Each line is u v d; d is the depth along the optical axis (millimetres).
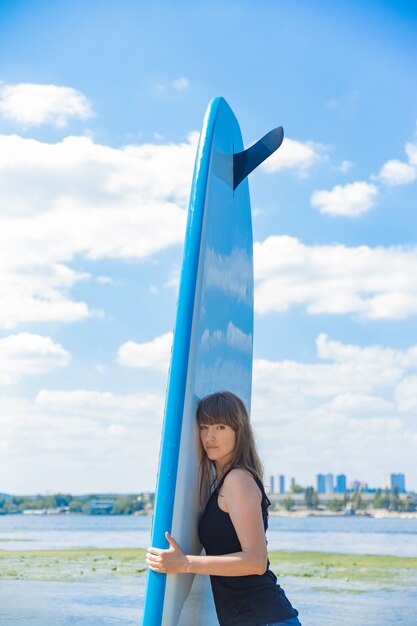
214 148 2402
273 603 1938
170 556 1968
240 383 2668
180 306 2189
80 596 5738
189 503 2088
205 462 2182
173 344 2158
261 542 1944
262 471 2141
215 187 2404
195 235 2254
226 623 1965
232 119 2633
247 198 2844
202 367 2227
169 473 2057
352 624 4934
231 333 2551
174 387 2117
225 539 1992
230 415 2100
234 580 1963
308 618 5129
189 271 2221
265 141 2611
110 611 5316
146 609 1975
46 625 4957
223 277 2463
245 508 1958
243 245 2742
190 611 2139
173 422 2090
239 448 2102
